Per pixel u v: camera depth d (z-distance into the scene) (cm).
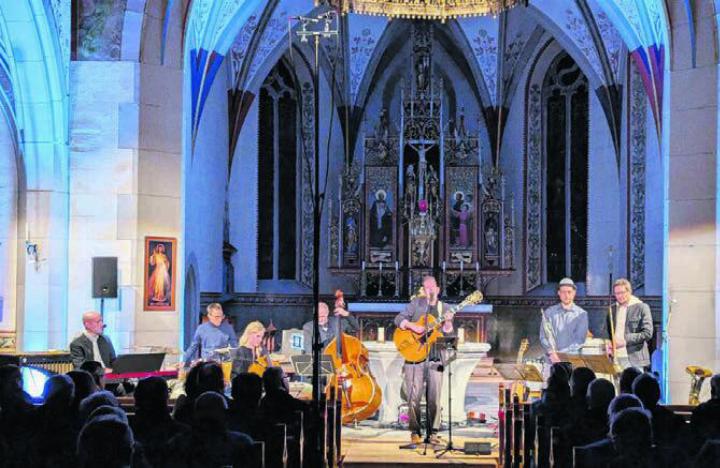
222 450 608
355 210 2473
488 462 1139
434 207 2445
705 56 1445
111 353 1270
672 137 1472
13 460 641
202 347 1427
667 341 1467
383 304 2344
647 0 1756
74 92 1467
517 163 2584
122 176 1459
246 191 2472
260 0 1947
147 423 651
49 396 646
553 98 2558
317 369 884
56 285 1471
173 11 1485
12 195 1712
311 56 2548
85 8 1470
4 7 1438
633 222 2252
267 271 2552
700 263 1448
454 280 2444
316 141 990
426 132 2466
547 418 811
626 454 559
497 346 2558
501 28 2497
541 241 2558
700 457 566
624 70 2283
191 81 1912
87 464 451
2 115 1706
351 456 1177
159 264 1476
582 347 1248
